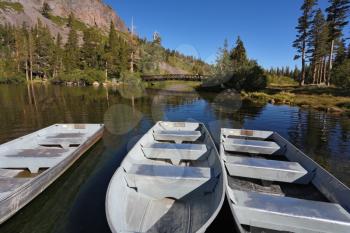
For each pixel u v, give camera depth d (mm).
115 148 7379
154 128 7891
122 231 3029
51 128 7824
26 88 32000
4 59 45125
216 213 2941
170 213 3725
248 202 3527
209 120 12781
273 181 4734
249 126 11203
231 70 29641
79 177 5367
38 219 3857
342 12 25953
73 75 42562
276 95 22172
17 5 81500
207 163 5500
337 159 6758
